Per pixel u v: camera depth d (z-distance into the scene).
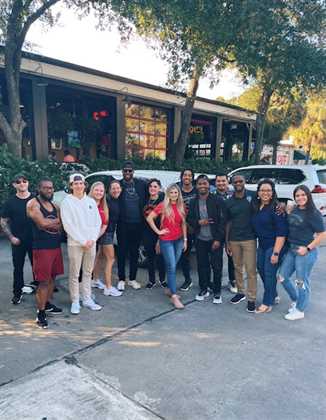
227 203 4.36
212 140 20.45
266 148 25.55
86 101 15.59
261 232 4.12
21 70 10.72
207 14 8.58
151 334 3.65
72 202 3.97
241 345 3.45
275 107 20.25
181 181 5.10
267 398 2.66
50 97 14.74
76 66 11.93
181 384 2.81
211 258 4.47
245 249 4.25
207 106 18.38
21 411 2.47
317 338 3.60
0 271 5.50
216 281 4.47
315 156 33.62
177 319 4.02
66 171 9.26
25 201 4.27
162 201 4.68
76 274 4.09
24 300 4.46
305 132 32.97
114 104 14.45
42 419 2.39
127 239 4.90
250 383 2.84
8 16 8.40
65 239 5.34
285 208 4.11
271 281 4.16
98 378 2.87
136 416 2.45
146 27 9.80
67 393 2.67
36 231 3.72
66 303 4.43
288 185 9.00
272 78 11.94
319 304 4.49
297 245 3.95
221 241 4.37
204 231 4.50
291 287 4.17
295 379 2.90
